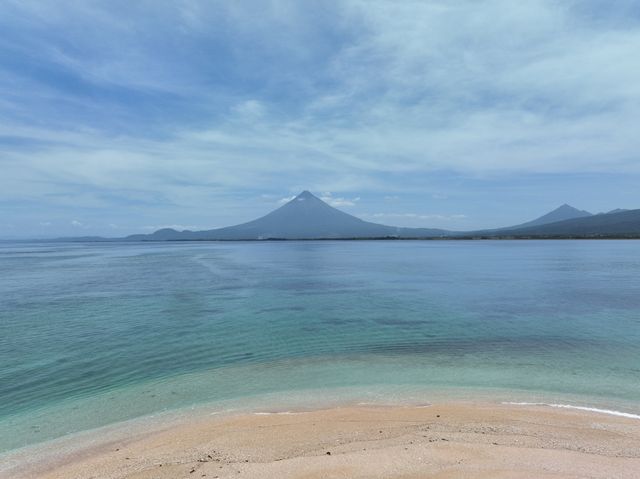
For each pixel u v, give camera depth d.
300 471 6.90
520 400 10.62
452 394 11.16
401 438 8.25
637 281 38.88
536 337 17.98
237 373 13.52
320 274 49.12
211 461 7.49
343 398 10.98
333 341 17.62
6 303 28.25
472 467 6.93
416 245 172.12
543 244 159.75
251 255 100.38
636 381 12.19
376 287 36.41
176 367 14.27
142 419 9.88
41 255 105.94
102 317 23.12
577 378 12.48
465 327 20.09
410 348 16.41
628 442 8.02
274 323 21.33
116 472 7.23
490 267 57.47
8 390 12.16
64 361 15.03
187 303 27.86
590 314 23.19
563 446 7.81
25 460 7.98
